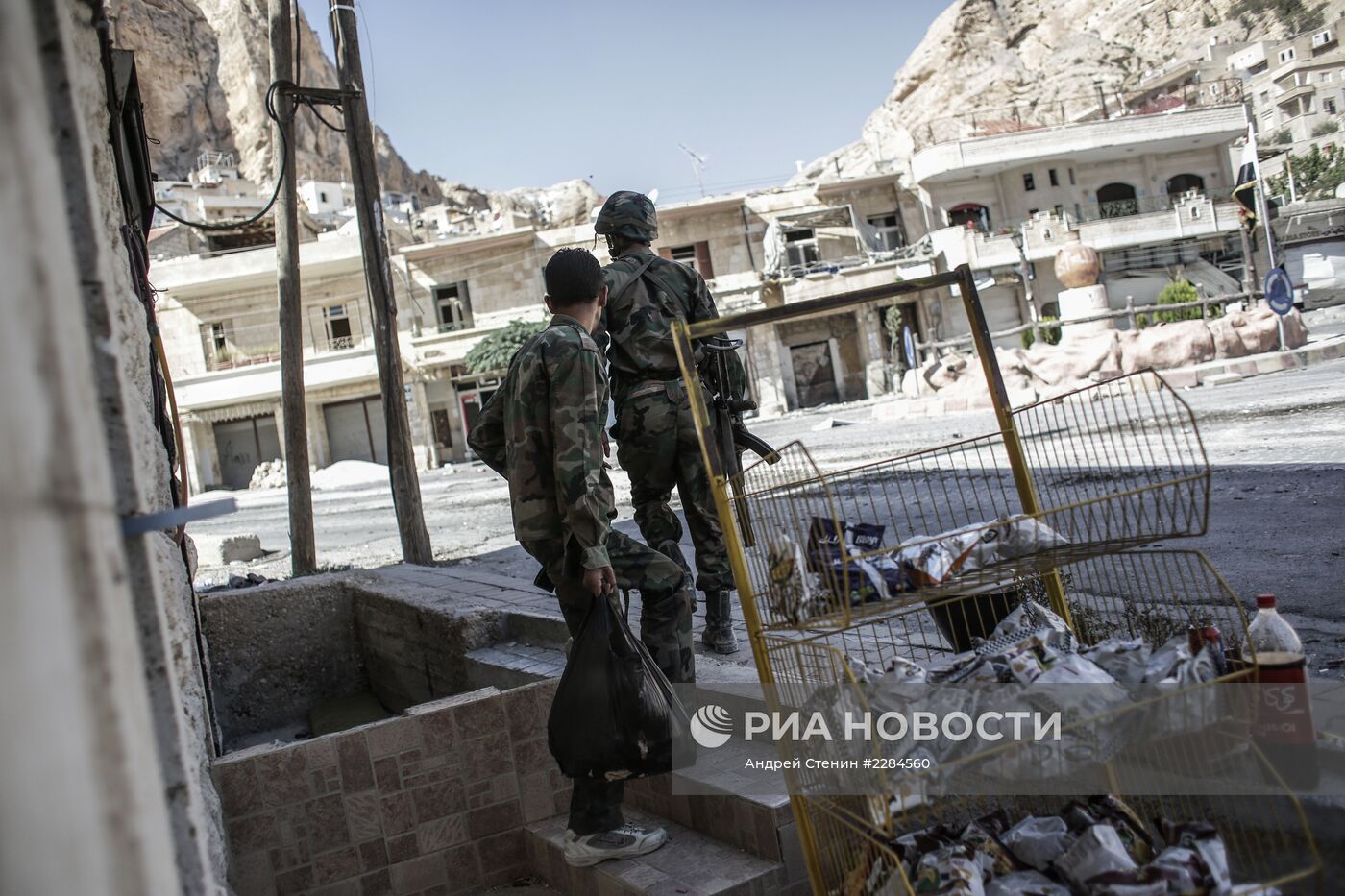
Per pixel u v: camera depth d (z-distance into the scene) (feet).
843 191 121.90
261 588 23.56
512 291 117.19
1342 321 102.78
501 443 10.69
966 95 310.04
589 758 9.17
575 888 10.07
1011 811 7.75
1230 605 13.03
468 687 16.92
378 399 120.47
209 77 279.69
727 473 12.69
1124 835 6.80
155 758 3.59
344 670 23.67
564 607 10.02
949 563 7.07
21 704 2.45
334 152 283.18
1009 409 8.86
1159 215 119.75
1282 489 22.24
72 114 4.65
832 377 119.03
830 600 7.10
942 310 116.37
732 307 117.29
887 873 6.71
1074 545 7.30
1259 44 238.27
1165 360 59.06
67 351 3.01
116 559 3.42
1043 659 7.37
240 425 121.90
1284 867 6.98
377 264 32.73
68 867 2.52
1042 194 124.67
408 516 32.55
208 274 115.65
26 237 2.85
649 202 13.84
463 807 11.03
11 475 2.55
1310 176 186.09
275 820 10.32
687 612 11.12
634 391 13.01
